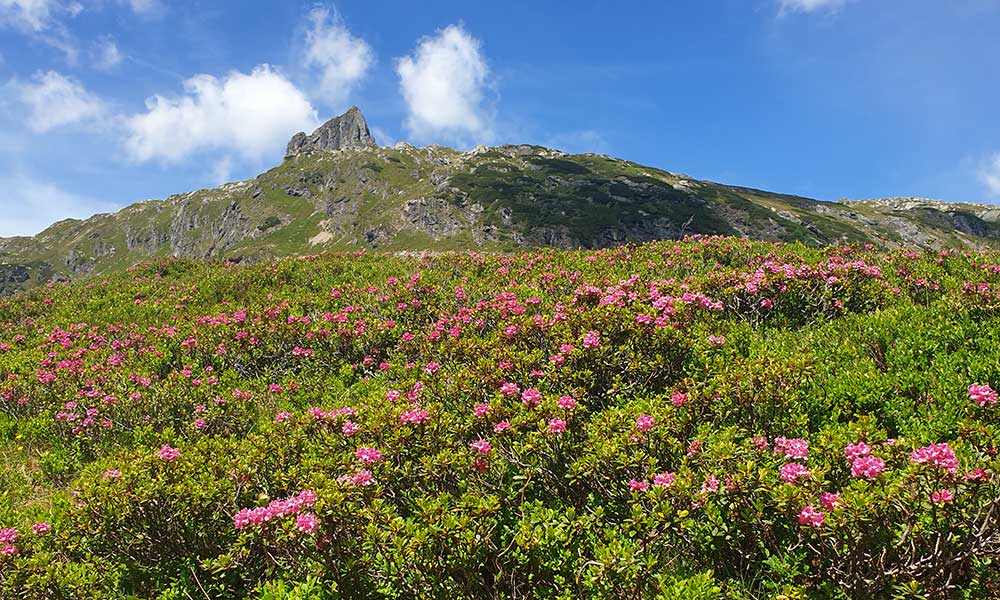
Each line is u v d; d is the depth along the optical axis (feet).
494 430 18.48
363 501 15.97
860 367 22.38
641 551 13.16
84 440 31.09
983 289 25.81
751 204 606.14
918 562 12.17
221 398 32.24
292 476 18.52
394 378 33.06
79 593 16.62
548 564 13.78
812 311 31.22
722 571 14.20
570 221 538.88
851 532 12.45
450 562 13.53
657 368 23.56
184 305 58.18
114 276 79.15
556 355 23.79
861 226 628.28
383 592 14.14
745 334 28.37
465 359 28.78
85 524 18.33
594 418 19.17
